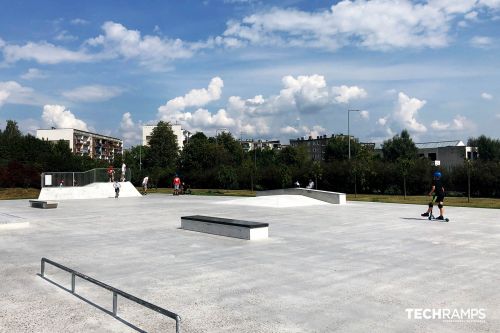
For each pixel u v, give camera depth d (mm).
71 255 9836
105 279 7539
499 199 33812
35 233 13523
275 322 5285
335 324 5199
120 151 162875
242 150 90188
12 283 7340
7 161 49625
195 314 5605
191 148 69500
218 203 25812
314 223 15414
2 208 24031
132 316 5578
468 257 9219
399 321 5297
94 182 37688
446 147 71875
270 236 12398
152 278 7566
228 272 7969
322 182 47344
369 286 6910
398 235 12438
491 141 71438
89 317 5547
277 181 50156
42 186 34219
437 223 15328
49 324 5281
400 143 72750
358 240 11578
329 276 7594
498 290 6656
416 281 7215
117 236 12750
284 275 7699
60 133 119688
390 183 42906
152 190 48969
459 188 40719
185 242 11531
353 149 80188
